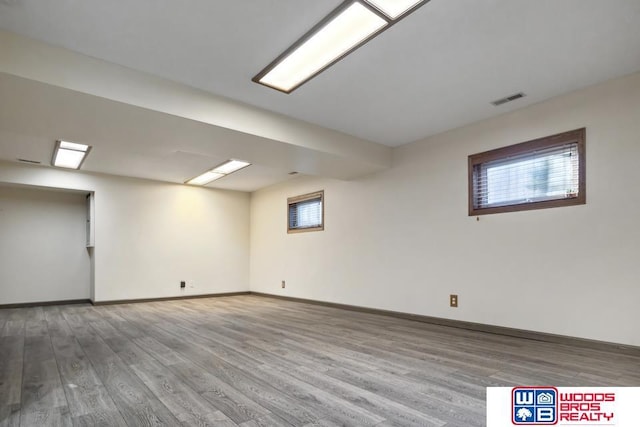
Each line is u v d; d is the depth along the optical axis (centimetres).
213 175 605
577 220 304
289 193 655
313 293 591
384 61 260
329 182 569
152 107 276
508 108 344
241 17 212
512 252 345
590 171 298
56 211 606
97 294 577
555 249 316
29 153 464
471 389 210
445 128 397
